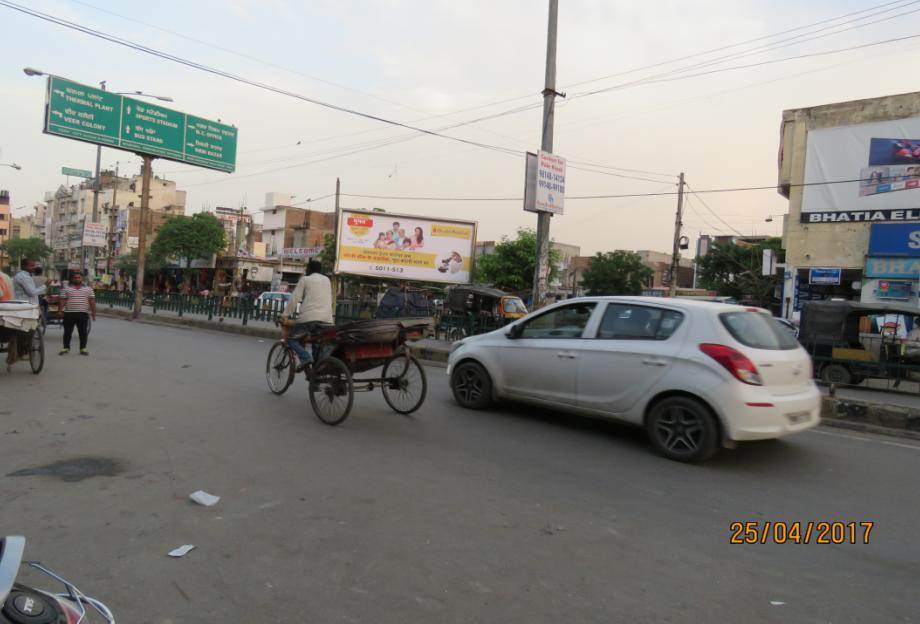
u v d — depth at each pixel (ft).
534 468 17.22
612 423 23.20
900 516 14.56
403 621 9.12
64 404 23.22
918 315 34.81
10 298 30.01
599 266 156.97
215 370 33.04
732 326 18.56
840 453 20.40
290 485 14.97
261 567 10.68
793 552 12.28
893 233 67.41
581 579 10.66
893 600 10.40
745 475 17.39
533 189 43.86
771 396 17.88
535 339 23.09
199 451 17.57
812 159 73.51
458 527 12.74
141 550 11.19
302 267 153.28
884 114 69.10
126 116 69.26
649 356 19.31
